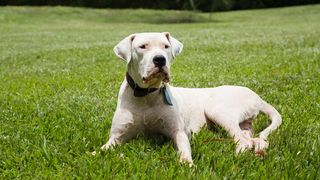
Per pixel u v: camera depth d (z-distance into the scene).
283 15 20.69
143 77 2.35
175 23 18.28
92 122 3.01
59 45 9.52
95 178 2.02
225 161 2.17
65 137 2.69
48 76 5.27
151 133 2.58
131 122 2.47
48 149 2.42
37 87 4.50
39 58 7.26
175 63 5.84
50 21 17.69
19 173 2.18
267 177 2.00
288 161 2.18
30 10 19.92
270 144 2.45
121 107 2.50
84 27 15.82
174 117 2.47
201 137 2.57
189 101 2.79
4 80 5.12
